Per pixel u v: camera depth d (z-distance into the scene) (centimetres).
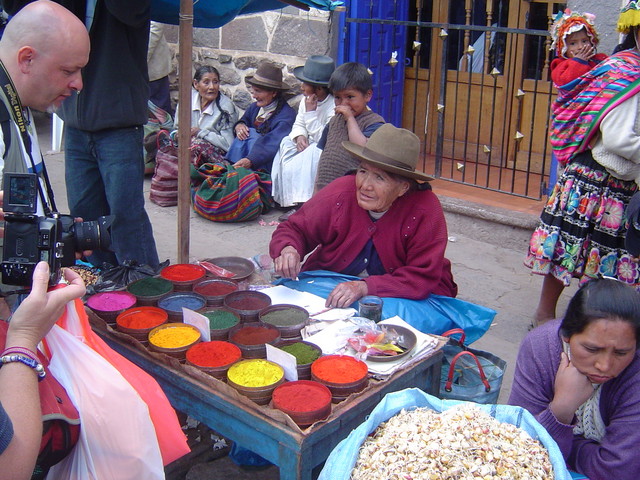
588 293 185
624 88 329
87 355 172
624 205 353
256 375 223
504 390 344
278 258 309
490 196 559
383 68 628
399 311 288
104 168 386
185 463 280
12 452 132
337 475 169
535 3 584
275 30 636
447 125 652
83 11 364
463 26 534
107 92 365
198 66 708
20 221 168
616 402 196
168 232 551
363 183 294
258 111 617
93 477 172
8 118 218
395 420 183
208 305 274
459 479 161
